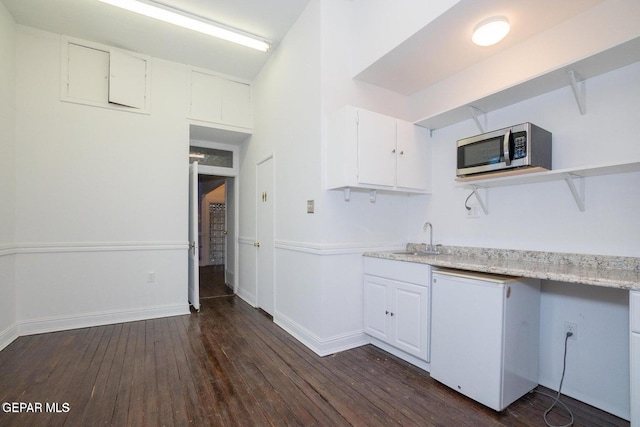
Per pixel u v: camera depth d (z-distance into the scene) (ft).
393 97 10.38
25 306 10.14
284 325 10.75
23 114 10.25
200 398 6.46
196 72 13.25
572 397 6.50
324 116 8.93
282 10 9.81
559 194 6.94
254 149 14.03
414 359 8.03
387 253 9.12
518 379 6.28
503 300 5.88
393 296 8.39
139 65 12.07
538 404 6.26
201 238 26.78
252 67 13.30
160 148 12.42
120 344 9.31
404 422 5.69
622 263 5.92
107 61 11.56
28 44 10.38
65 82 10.86
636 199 5.87
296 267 10.09
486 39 6.89
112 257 11.47
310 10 9.46
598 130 6.31
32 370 7.64
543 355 6.98
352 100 9.45
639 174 5.84
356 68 9.22
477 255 8.46
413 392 6.70
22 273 10.12
